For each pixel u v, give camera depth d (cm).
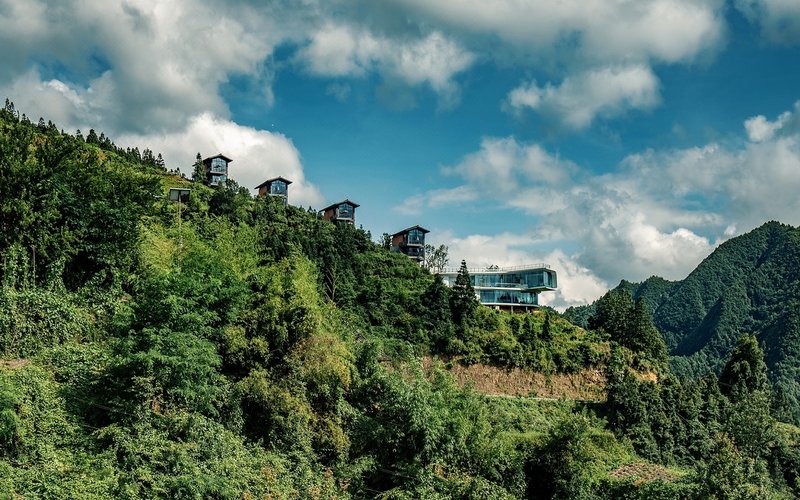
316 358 2983
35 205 2894
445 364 5472
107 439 2161
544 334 6134
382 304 5794
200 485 2133
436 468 3156
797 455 5234
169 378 2352
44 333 2580
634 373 6131
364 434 3028
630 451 4841
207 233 4059
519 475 3456
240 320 2955
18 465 1922
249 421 2769
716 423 5609
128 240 3219
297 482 2589
